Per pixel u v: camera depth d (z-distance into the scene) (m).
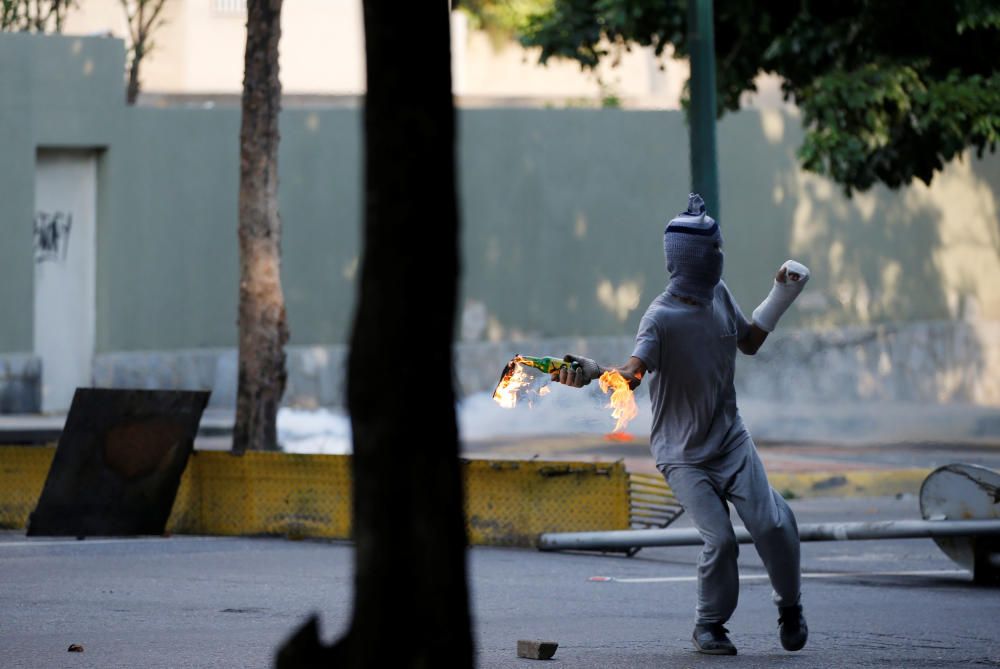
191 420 29.25
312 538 29.19
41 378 53.75
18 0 61.53
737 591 17.50
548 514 28.34
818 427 55.12
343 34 89.62
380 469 7.93
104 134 54.97
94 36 54.97
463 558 8.04
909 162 44.66
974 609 21.95
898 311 65.31
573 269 61.66
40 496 28.73
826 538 24.38
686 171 62.84
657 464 17.67
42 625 19.48
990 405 64.75
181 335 56.09
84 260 55.38
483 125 60.78
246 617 20.30
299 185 58.12
